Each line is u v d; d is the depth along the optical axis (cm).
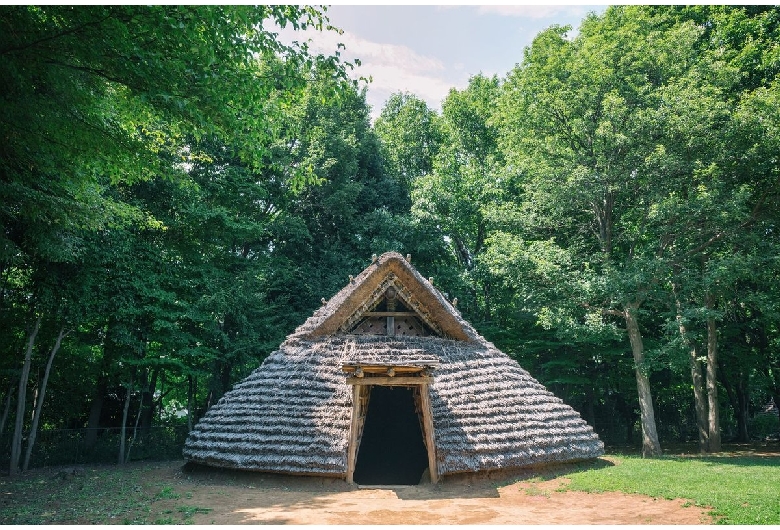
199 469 1425
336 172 2991
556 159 2267
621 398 3114
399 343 1482
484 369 1499
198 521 909
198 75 1051
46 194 1309
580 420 1585
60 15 961
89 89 1147
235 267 2581
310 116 2931
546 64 2275
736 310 2670
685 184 2134
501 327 2970
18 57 989
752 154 1941
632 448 2641
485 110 3328
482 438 1284
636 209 2205
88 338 2044
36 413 1725
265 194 2611
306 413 1308
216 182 2442
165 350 2120
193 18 970
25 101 1045
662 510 968
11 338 1877
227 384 2548
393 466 1986
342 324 1545
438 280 2878
